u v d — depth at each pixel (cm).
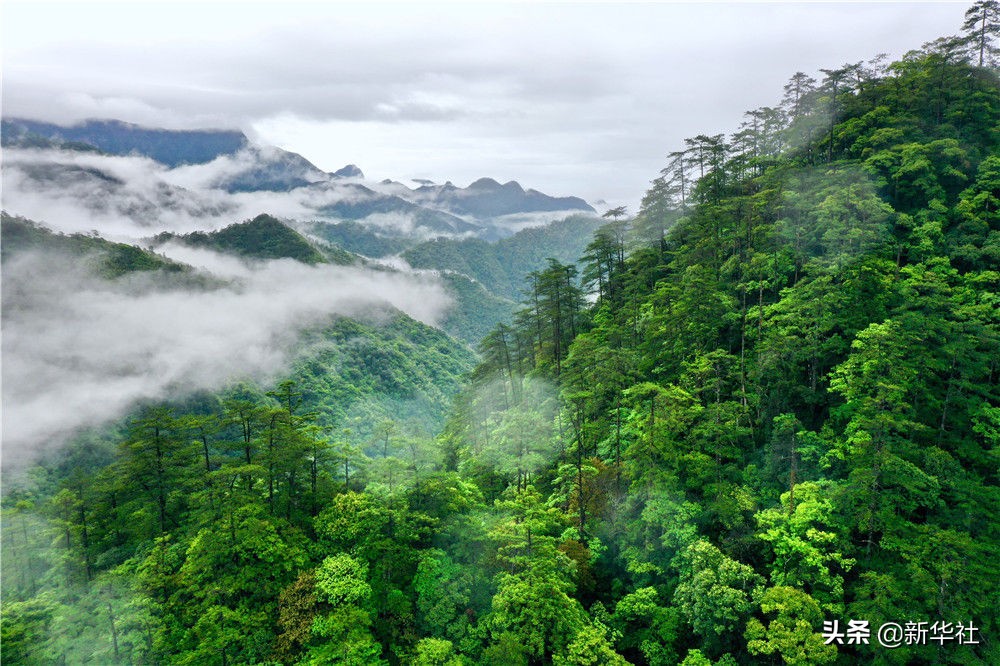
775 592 3184
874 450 3462
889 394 3441
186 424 4809
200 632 3638
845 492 3472
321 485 4588
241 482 4453
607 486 4441
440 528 4106
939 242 4997
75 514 5094
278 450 4300
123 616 3762
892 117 6284
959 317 4050
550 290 6925
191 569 3825
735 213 6106
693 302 5091
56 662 3638
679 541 3709
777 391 4447
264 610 3738
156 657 3631
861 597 3181
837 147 6794
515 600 3409
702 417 4203
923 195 5534
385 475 4212
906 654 3011
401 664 3547
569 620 3422
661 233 7944
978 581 3072
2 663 3550
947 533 3181
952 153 5384
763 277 5353
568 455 4969
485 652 3356
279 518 4194
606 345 5328
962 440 3906
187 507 4981
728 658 3206
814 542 3422
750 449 4331
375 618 3719
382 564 3856
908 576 3212
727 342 5238
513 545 3647
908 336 3925
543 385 6406
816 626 3148
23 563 4903
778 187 5531
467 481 5147
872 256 4809
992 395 3919
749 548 3669
